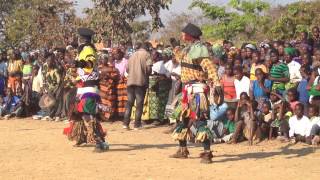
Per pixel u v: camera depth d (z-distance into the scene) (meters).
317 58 15.69
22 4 43.75
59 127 18.17
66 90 19.62
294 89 15.73
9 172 10.84
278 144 14.84
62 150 13.37
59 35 35.69
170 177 10.43
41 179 10.27
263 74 16.25
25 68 21.78
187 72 11.80
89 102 13.03
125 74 19.70
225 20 31.19
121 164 11.66
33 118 20.92
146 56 17.80
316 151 13.52
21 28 39.31
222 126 15.52
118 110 19.75
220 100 11.77
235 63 17.27
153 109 18.97
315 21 27.58
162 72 18.95
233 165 11.66
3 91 22.20
